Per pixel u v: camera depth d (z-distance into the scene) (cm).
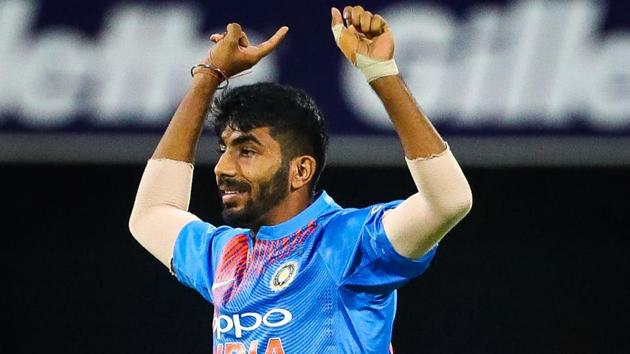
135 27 2514
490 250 2997
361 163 2492
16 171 3073
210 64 1350
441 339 2967
